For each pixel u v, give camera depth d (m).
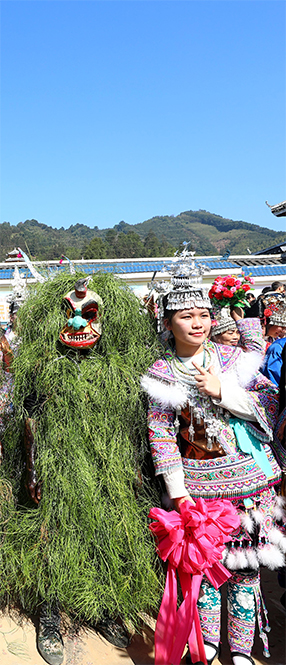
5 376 2.82
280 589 3.16
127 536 2.41
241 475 2.32
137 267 11.16
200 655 2.20
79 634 2.54
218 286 3.32
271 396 2.47
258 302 3.87
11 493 2.67
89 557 2.41
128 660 2.39
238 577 2.36
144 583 2.43
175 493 2.31
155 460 2.34
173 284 2.42
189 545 2.20
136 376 2.55
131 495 2.50
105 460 2.45
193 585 2.24
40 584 2.41
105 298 2.63
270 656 2.49
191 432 2.34
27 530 2.47
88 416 2.44
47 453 2.40
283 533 2.51
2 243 107.44
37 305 2.68
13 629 2.54
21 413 2.60
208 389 2.27
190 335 2.36
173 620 2.24
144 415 2.57
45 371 2.47
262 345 2.83
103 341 2.60
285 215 13.49
